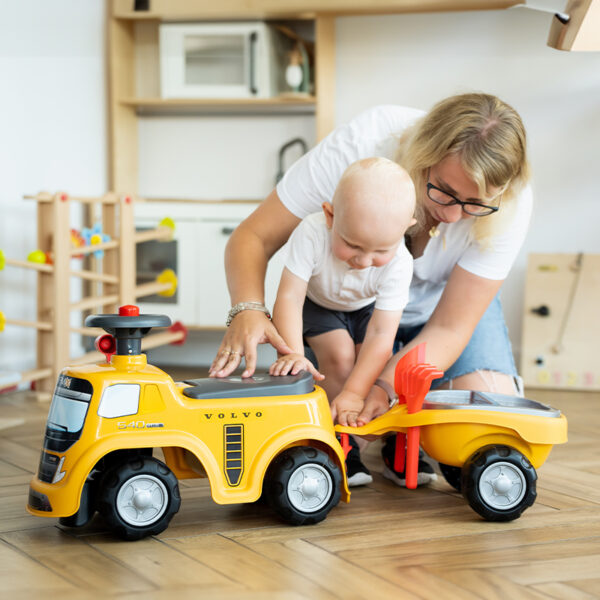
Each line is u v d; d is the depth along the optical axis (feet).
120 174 10.76
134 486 3.59
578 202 10.22
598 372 9.27
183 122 11.08
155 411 3.58
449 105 4.07
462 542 3.70
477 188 3.97
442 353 4.60
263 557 3.46
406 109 4.84
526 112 10.23
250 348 4.05
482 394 4.45
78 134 10.27
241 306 4.30
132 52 11.04
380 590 3.12
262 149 10.94
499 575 3.30
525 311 9.42
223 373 3.99
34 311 9.35
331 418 3.99
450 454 4.10
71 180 10.13
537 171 10.27
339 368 4.87
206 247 10.04
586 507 4.33
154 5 10.05
